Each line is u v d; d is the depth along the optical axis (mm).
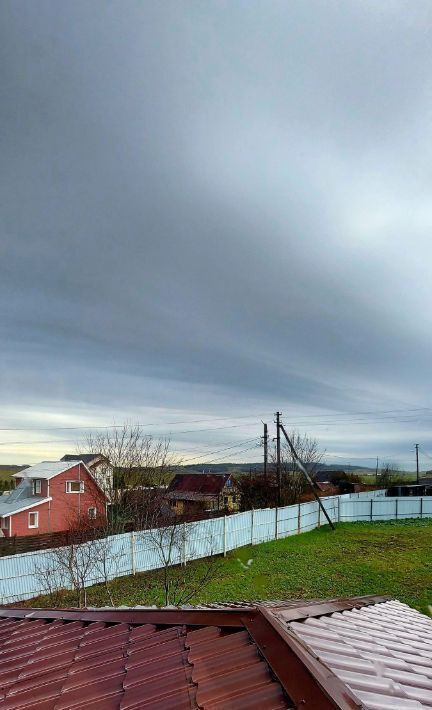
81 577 14828
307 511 26484
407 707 2240
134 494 27047
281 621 3025
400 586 15344
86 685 2826
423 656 3430
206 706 2180
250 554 20781
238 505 35438
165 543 19156
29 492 32406
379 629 3914
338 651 2930
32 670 3322
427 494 34000
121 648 3324
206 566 19016
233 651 2699
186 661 2768
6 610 5305
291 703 2057
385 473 53312
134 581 17547
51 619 4574
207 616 3357
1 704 2896
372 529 26047
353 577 16594
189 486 43344
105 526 23000
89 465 32438
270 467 35312
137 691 2559
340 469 51156
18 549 19656
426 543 21828
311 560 19312
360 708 1944
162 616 3658
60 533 22375
